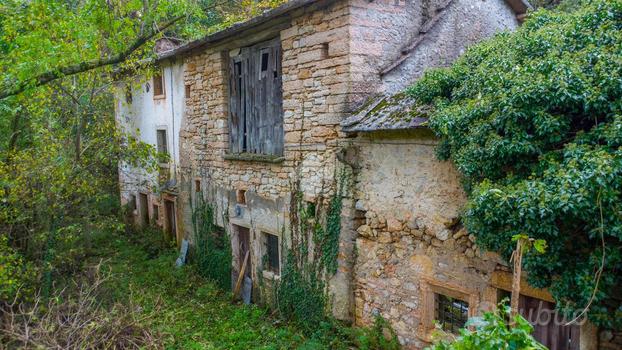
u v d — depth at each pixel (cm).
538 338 467
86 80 953
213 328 744
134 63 997
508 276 469
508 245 376
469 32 752
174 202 1150
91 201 1247
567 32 430
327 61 645
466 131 440
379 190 600
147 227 1349
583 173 331
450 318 552
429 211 538
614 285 365
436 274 541
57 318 559
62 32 655
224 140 917
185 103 1051
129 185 1446
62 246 869
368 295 632
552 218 337
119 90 1342
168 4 639
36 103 896
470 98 473
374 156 603
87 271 809
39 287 705
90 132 1028
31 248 791
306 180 709
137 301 757
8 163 874
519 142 383
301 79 696
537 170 384
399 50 672
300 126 708
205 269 1002
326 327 664
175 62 1068
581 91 362
